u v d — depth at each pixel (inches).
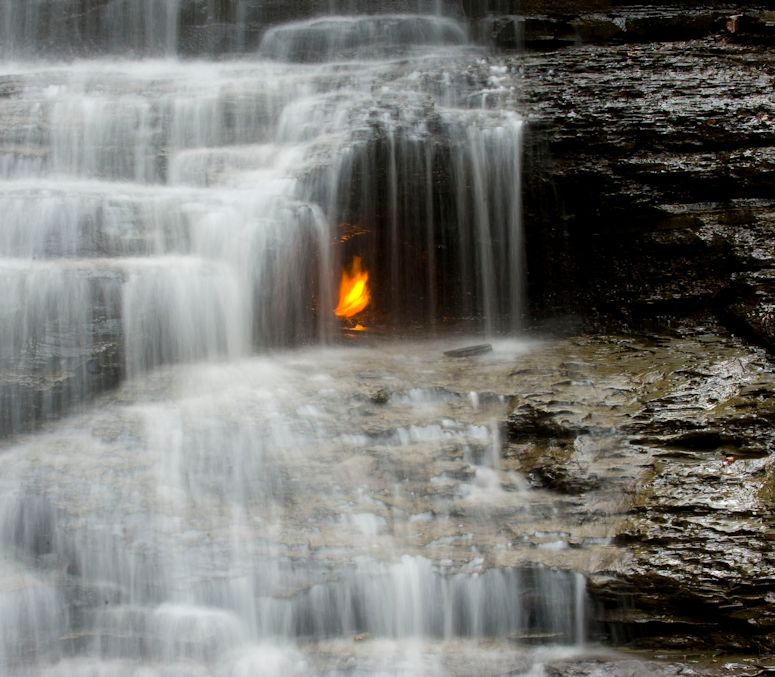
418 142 498.6
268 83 568.1
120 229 460.1
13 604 328.2
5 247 456.8
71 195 462.3
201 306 444.8
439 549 334.6
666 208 488.4
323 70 610.9
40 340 406.6
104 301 418.3
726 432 374.0
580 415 385.4
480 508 350.3
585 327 498.9
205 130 542.3
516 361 447.8
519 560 330.6
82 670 318.0
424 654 319.0
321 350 477.4
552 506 351.6
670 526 338.0
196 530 338.0
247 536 336.5
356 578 327.3
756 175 482.0
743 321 450.6
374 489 356.2
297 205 477.4
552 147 501.4
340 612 328.8
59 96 561.3
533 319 512.1
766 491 347.3
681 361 429.7
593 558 331.0
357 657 316.2
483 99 533.0
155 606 329.7
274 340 474.0
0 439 389.4
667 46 580.7
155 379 421.7
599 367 432.5
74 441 380.2
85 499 347.3
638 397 398.3
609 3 637.9
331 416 390.0
